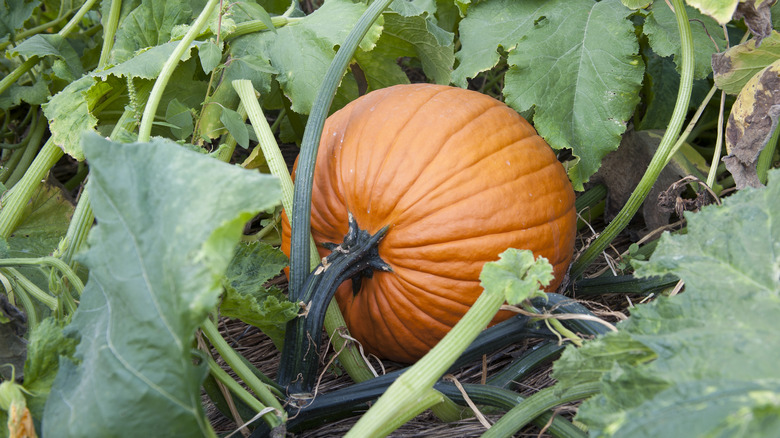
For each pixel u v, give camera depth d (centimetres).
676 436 84
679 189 125
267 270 117
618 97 122
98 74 121
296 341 110
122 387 90
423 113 116
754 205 96
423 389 97
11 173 150
